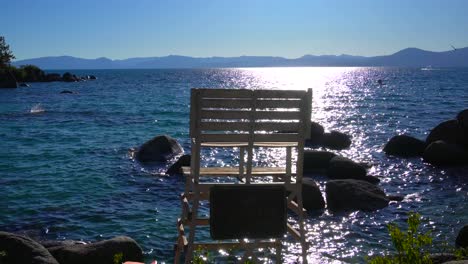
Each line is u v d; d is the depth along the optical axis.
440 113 44.47
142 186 17.52
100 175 19.05
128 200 15.58
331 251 11.35
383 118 41.34
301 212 6.86
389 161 23.06
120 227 12.88
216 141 6.55
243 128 6.60
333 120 40.47
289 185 6.84
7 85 85.75
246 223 6.45
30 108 47.69
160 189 17.14
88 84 104.75
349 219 13.90
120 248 9.88
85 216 13.74
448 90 79.69
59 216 13.69
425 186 18.23
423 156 22.61
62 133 30.75
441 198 16.41
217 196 6.41
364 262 10.69
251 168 6.82
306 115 6.68
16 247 8.88
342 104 55.19
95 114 43.06
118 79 144.12
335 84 110.06
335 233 12.68
